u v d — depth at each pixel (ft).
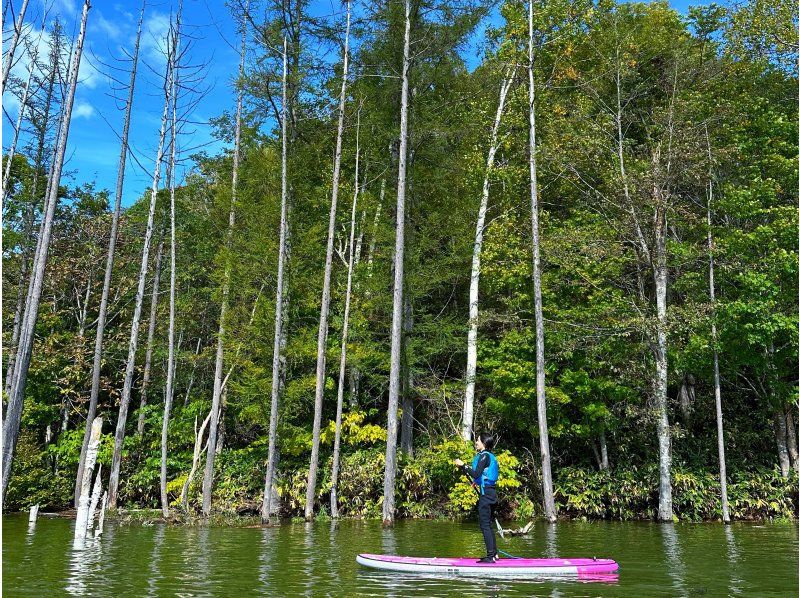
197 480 67.05
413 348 69.31
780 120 60.49
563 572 27.99
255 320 64.95
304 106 69.51
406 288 69.05
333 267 71.36
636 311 58.18
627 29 74.02
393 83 69.26
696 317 55.52
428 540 42.04
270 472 56.44
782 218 56.39
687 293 65.98
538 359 56.85
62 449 72.02
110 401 86.99
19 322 72.23
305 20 68.44
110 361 83.20
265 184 67.10
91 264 83.76
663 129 62.95
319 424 58.08
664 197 59.31
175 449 73.46
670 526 52.47
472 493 59.93
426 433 72.23
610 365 60.59
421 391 68.59
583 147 64.80
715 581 26.04
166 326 81.92
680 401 73.26
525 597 22.48
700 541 41.16
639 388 61.87
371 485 63.72
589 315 60.95
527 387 62.90
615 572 28.37
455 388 69.31
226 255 64.44
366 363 68.44
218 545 38.75
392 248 70.08
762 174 62.23
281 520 58.39
